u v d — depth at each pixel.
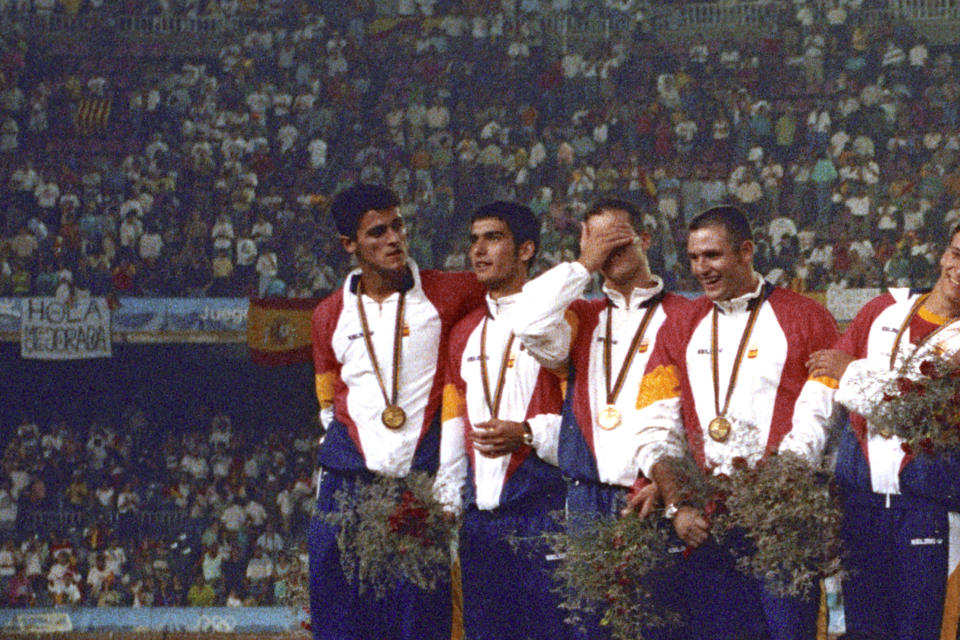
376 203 8.34
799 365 7.35
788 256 35.44
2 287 34.84
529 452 8.02
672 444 7.41
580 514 7.68
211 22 41.28
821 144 38.00
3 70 39.78
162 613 27.05
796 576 7.00
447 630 8.37
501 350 8.16
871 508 7.02
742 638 7.39
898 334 7.14
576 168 38.22
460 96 40.19
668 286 35.94
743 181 37.16
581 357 7.93
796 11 40.69
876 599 7.02
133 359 37.75
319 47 40.69
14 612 26.91
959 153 37.72
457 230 37.69
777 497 6.97
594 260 7.69
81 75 40.56
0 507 32.75
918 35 40.19
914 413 6.76
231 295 35.41
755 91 39.84
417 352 8.41
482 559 8.09
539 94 40.06
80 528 32.50
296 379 38.19
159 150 38.56
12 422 37.44
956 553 6.86
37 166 37.88
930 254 35.19
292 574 9.55
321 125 39.25
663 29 41.00
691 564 7.51
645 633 7.58
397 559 8.12
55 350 33.72
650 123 38.81
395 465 8.30
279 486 33.31
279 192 38.00
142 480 34.00
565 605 7.61
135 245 36.03
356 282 8.70
